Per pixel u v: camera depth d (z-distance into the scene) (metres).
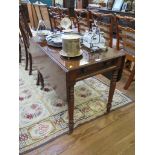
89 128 1.56
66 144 1.41
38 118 1.69
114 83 1.57
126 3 4.25
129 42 2.02
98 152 1.34
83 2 5.61
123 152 1.34
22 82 2.35
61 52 1.37
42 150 1.36
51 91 2.13
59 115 1.73
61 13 3.10
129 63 2.41
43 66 1.65
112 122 1.63
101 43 1.51
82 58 1.33
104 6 5.04
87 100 1.95
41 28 2.17
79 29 2.84
